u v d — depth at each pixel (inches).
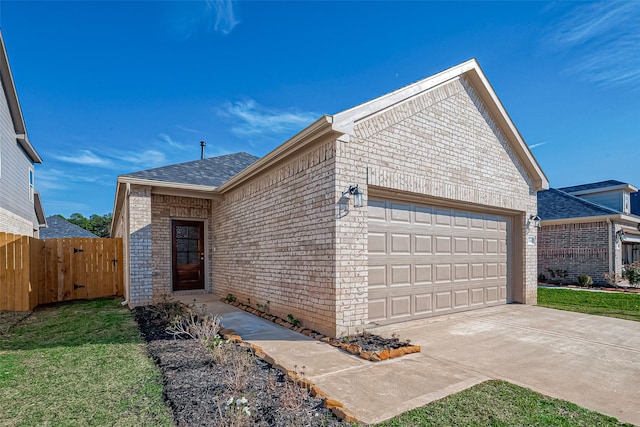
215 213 455.5
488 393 147.5
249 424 114.4
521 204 381.1
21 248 346.6
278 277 295.6
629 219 625.9
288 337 235.3
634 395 150.4
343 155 232.8
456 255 326.3
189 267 453.4
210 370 166.4
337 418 122.0
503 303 375.6
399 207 281.1
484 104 346.6
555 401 140.6
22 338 239.0
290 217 280.8
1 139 485.1
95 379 161.0
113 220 620.1
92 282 451.2
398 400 140.2
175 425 119.0
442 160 299.3
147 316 308.8
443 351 209.0
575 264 636.7
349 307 229.1
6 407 134.2
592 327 275.3
